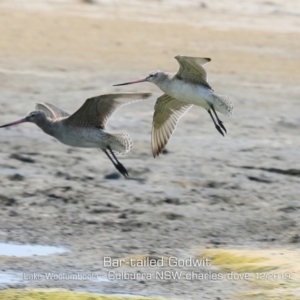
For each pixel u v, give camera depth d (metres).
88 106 13.41
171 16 33.22
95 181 17.83
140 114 22.27
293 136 21.58
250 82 25.92
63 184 17.45
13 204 16.38
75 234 15.20
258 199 17.36
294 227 15.97
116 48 28.56
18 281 13.11
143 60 27.56
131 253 14.45
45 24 30.27
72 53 27.55
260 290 12.98
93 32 30.05
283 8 35.69
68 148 19.47
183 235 15.34
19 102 22.52
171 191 17.53
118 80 25.27
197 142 20.52
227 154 19.89
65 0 33.59
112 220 15.91
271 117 22.75
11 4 32.19
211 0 35.94
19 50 27.16
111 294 12.77
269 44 30.55
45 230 15.30
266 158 19.81
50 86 24.08
